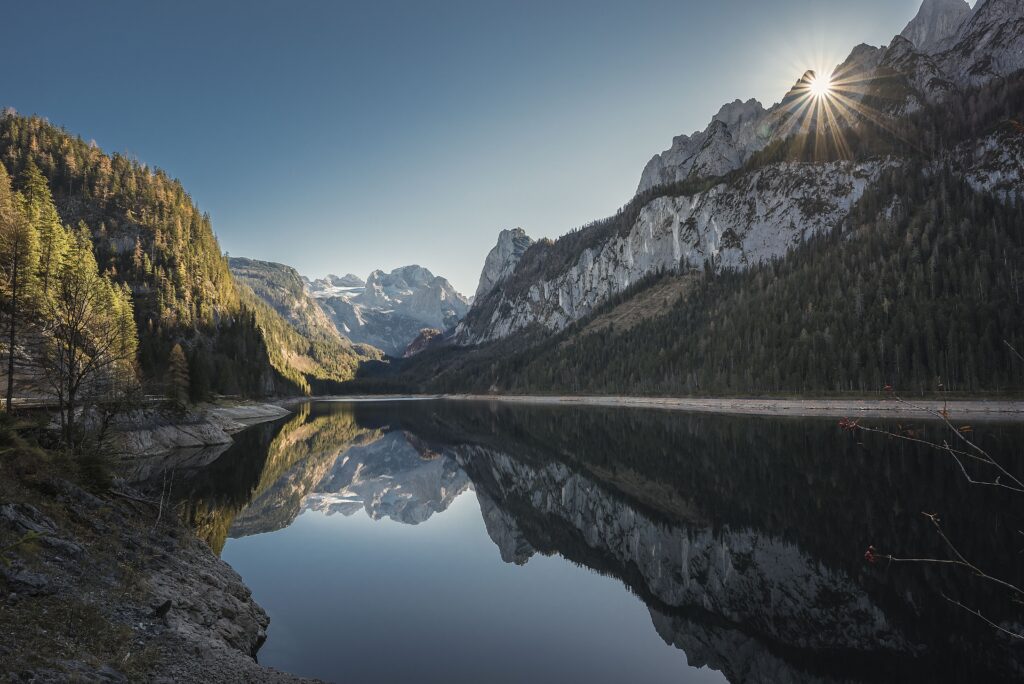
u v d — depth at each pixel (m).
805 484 42.44
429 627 20.19
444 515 41.44
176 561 19.95
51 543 14.52
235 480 49.56
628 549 31.70
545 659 17.75
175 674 11.63
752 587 24.61
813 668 17.47
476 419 132.25
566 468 59.12
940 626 20.03
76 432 28.84
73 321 32.28
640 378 169.50
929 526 30.00
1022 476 41.25
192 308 166.00
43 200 108.31
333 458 71.25
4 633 10.02
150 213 192.00
